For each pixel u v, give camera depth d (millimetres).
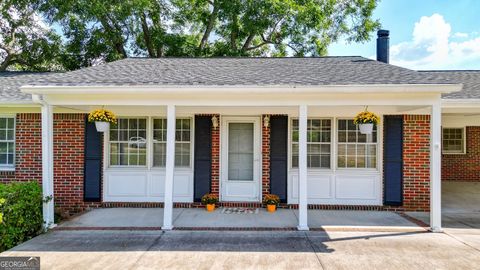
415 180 7734
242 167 8305
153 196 8172
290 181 8062
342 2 18438
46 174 6133
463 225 6496
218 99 6039
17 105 7188
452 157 13336
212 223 6516
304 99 5973
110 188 8133
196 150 8133
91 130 8023
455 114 10070
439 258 4723
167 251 5012
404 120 7770
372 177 7938
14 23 15867
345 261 4621
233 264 4520
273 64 8430
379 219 6895
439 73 9789
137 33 16594
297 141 8180
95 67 7809
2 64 16406
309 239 5578
